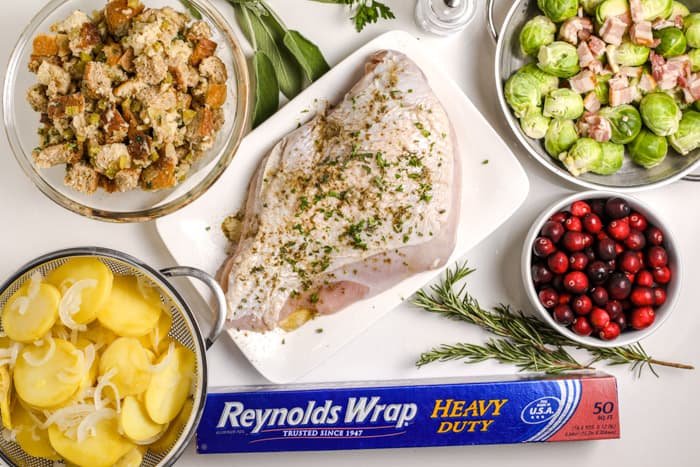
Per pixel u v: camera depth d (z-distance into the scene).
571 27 0.75
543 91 0.76
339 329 0.75
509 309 0.79
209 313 0.75
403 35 0.75
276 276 0.71
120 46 0.68
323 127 0.72
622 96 0.75
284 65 0.76
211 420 0.74
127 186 0.69
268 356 0.74
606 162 0.76
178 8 0.70
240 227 0.75
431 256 0.71
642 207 0.75
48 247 0.76
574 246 0.74
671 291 0.75
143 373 0.67
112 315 0.67
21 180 0.76
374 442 0.75
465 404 0.75
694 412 0.80
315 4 0.77
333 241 0.71
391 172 0.70
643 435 0.80
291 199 0.71
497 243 0.79
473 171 0.76
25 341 0.66
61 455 0.67
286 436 0.74
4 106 0.70
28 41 0.69
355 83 0.75
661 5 0.75
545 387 0.75
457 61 0.78
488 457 0.80
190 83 0.69
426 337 0.78
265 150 0.75
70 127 0.68
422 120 0.71
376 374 0.78
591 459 0.80
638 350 0.80
